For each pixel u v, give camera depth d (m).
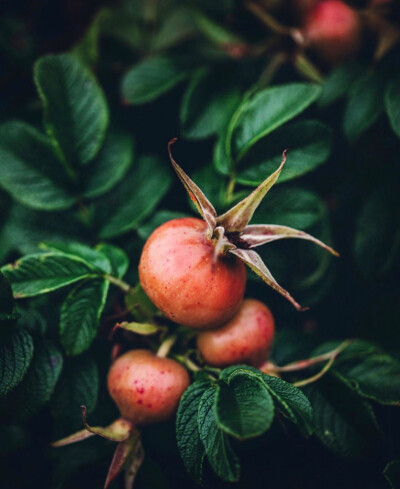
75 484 0.18
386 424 0.19
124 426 0.17
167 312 0.16
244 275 0.16
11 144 0.19
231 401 0.14
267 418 0.14
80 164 0.20
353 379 0.18
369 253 0.20
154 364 0.16
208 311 0.15
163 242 0.16
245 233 0.15
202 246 0.15
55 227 0.20
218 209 0.18
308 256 0.19
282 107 0.18
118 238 0.20
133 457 0.17
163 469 0.19
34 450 0.19
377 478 0.18
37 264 0.17
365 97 0.20
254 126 0.18
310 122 0.18
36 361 0.17
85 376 0.18
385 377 0.18
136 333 0.18
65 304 0.17
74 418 0.17
